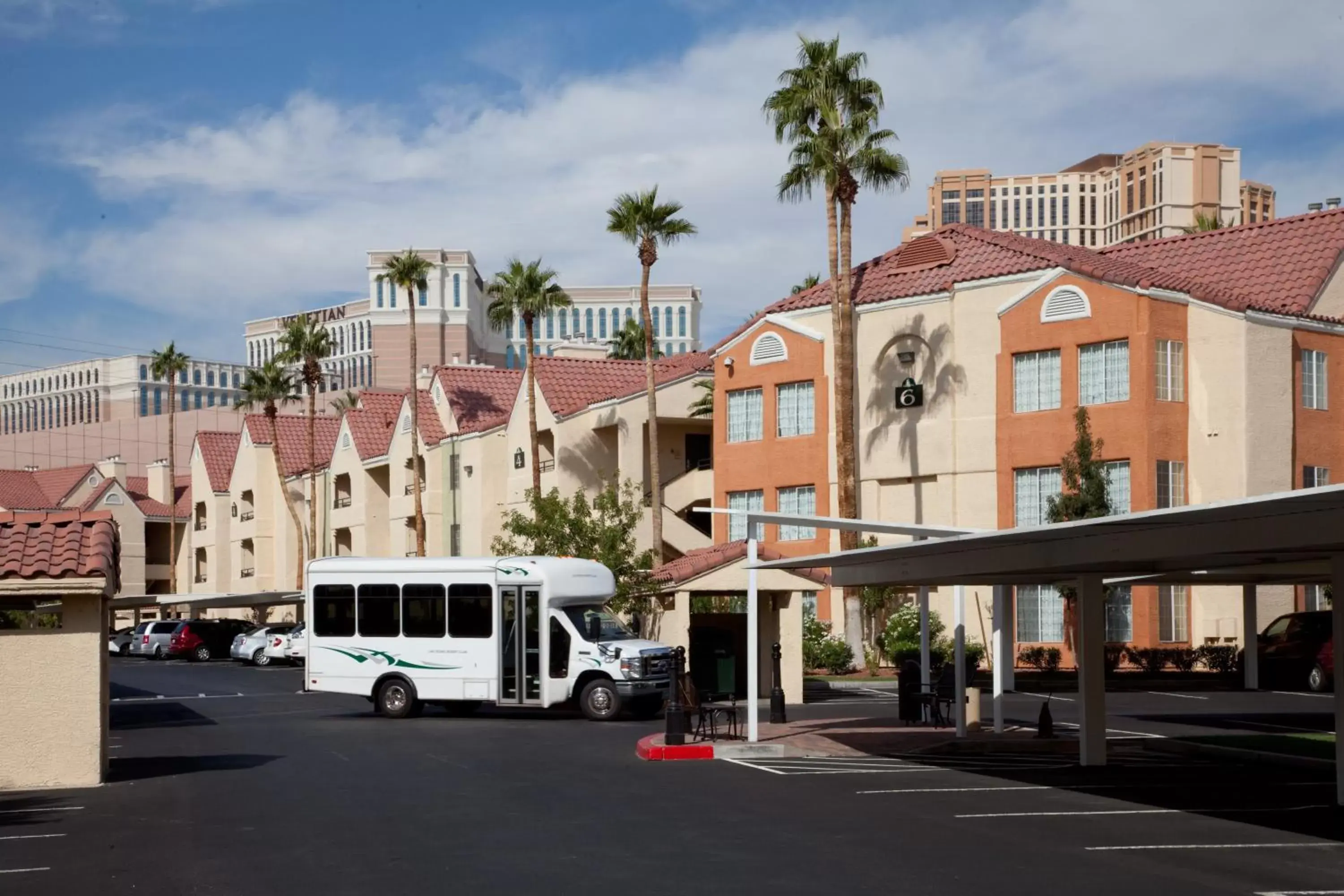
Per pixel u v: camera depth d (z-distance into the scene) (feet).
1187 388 138.31
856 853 44.29
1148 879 40.19
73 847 46.55
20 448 473.26
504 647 97.81
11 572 61.98
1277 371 138.51
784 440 163.32
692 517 178.91
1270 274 153.99
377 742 81.97
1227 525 47.03
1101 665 70.85
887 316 156.76
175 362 318.04
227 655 221.25
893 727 88.99
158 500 332.60
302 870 41.73
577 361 188.44
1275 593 144.15
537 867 41.81
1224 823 50.70
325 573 101.91
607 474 178.09
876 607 149.18
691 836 47.37
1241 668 133.28
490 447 199.93
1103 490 130.52
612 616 100.99
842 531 154.61
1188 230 199.31
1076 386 140.97
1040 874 40.91
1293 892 38.58
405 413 220.84
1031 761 72.38
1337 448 144.97
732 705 81.82
